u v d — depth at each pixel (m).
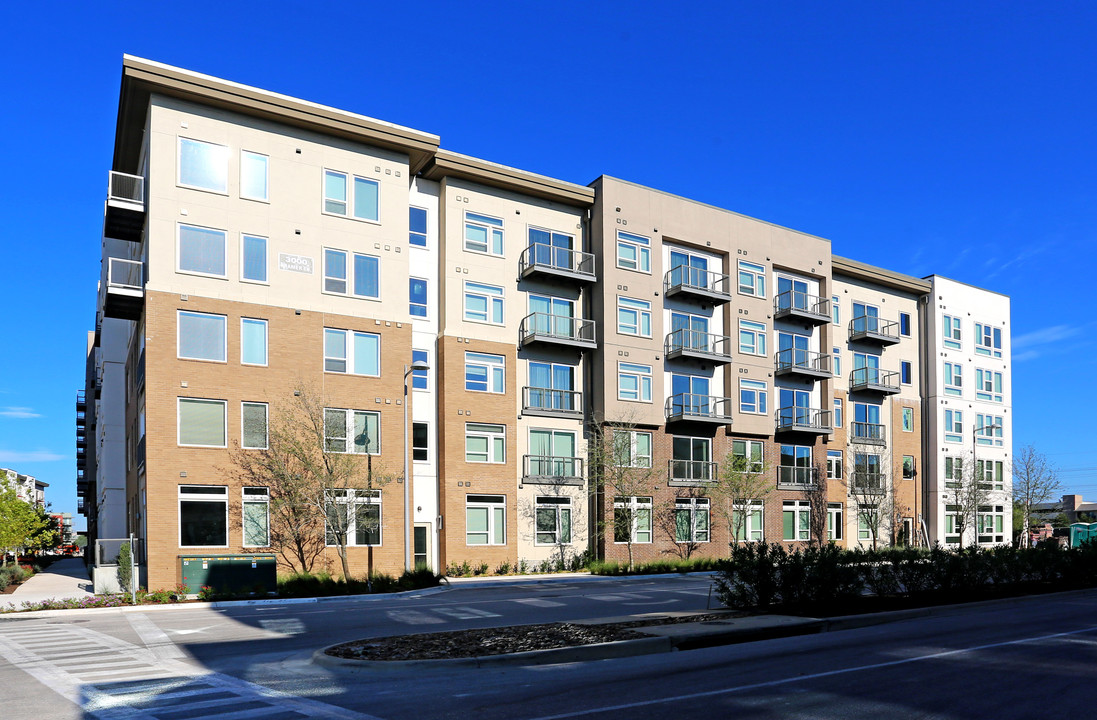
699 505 38.56
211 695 9.51
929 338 50.66
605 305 36.19
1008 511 53.34
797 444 42.78
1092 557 25.89
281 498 27.39
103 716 8.52
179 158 27.34
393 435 30.06
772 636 14.05
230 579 24.61
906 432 49.31
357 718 8.18
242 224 28.17
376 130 30.62
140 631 16.25
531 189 35.47
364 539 29.02
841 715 8.15
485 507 33.19
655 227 38.28
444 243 33.72
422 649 12.00
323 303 29.38
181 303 26.70
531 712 8.32
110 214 27.95
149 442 25.69
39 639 15.25
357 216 30.52
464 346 33.44
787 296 43.56
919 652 12.05
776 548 17.92
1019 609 18.50
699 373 39.56
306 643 14.06
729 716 8.10
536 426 34.94
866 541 46.47
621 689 9.45
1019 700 8.80
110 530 41.28
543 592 24.97
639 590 25.38
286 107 28.81
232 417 27.14
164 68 26.66
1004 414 54.19
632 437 35.78
